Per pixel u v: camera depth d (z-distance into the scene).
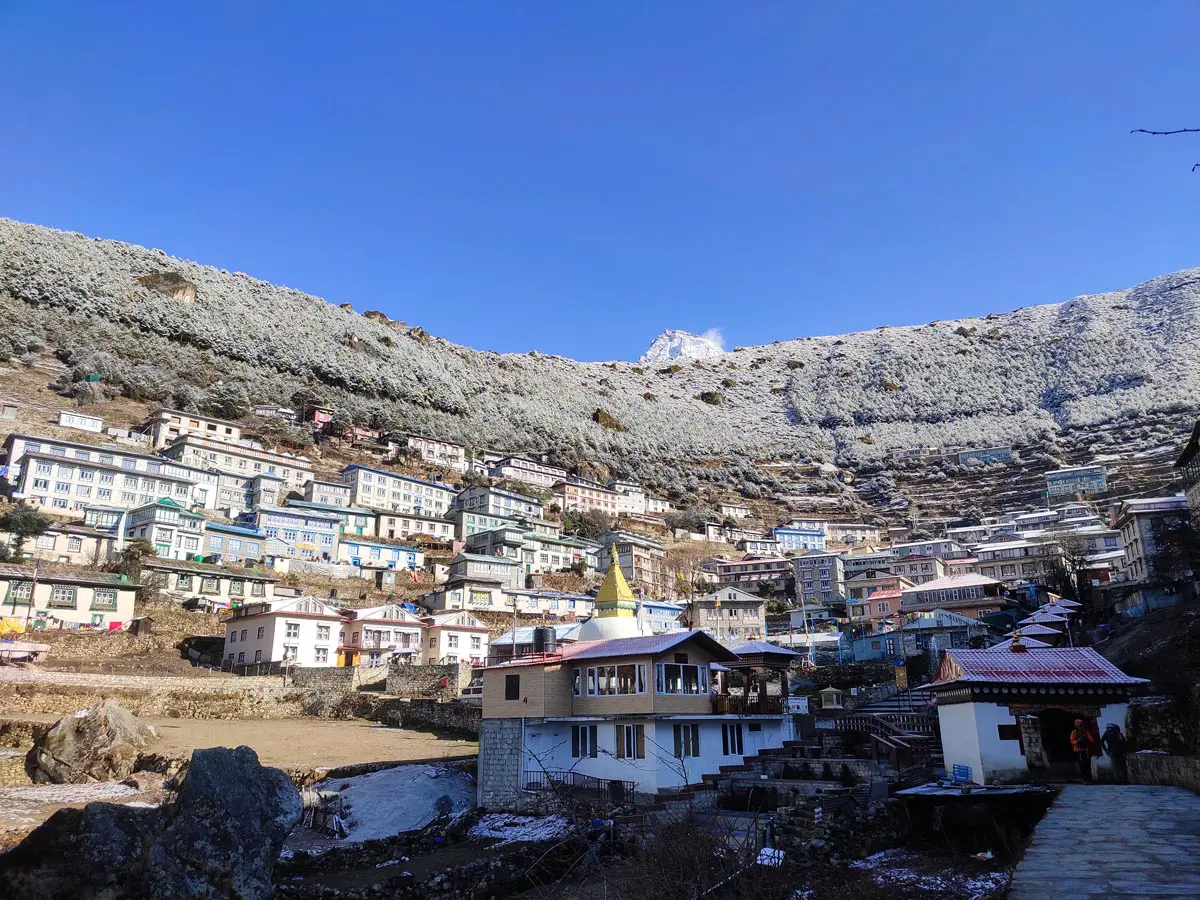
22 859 14.02
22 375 125.25
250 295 197.12
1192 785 17.50
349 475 121.62
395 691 54.84
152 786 32.66
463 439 163.38
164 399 132.88
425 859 25.02
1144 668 36.69
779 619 95.31
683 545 143.12
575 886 21.28
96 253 175.88
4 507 81.12
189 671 58.62
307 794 31.03
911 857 20.41
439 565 104.88
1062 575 73.94
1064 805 17.33
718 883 16.77
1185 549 59.09
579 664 33.38
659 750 29.86
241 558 89.19
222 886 14.65
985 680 23.64
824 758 31.66
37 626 60.41
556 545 116.12
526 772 31.22
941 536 145.38
